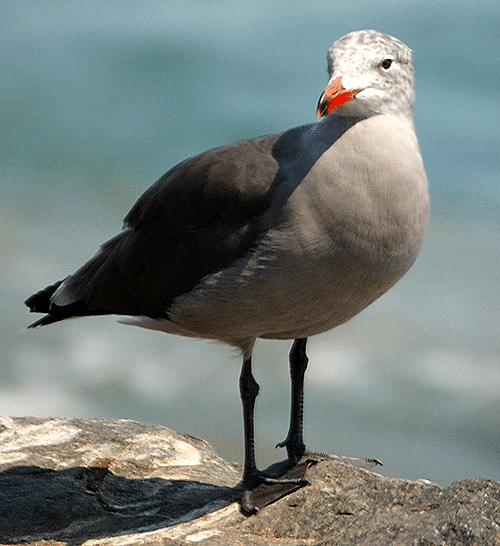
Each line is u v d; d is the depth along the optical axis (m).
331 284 7.44
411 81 7.65
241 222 7.62
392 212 7.30
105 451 8.87
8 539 7.55
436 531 6.95
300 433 8.45
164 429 9.36
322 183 7.29
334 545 7.12
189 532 7.54
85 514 7.90
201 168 7.92
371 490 7.61
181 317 8.02
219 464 8.89
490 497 7.18
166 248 8.02
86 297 8.65
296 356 8.50
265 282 7.46
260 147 7.84
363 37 7.55
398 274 7.61
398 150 7.39
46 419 9.41
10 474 8.41
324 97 7.30
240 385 8.13
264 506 7.74
